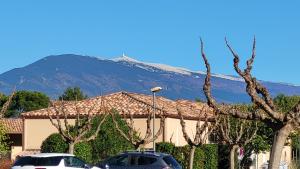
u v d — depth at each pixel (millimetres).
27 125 61594
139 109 60062
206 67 14898
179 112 42750
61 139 45406
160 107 59812
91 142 46906
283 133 14289
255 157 66625
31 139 61344
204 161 53531
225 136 46906
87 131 43375
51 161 30547
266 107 14453
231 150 47469
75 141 42344
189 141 41812
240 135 47594
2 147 51250
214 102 14844
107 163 34469
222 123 47781
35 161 30391
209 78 14875
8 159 51844
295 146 59500
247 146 59531
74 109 61500
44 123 61031
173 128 59375
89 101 64250
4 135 52375
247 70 14711
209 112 65125
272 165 14180
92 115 47719
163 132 57625
